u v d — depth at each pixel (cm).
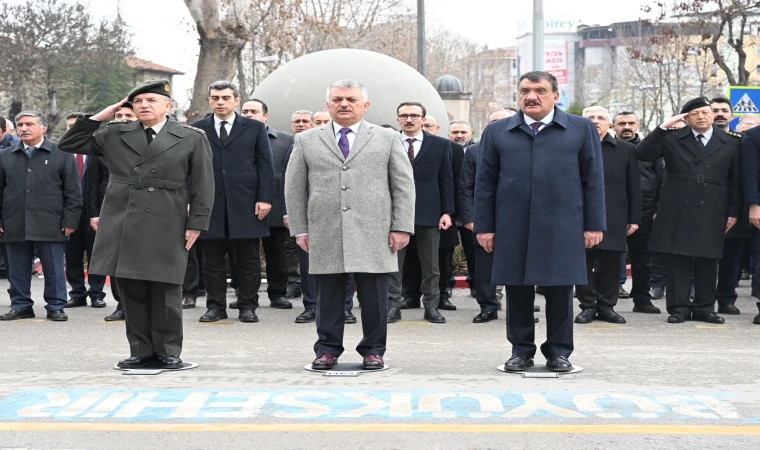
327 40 3662
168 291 759
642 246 1140
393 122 1596
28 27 4738
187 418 601
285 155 1159
